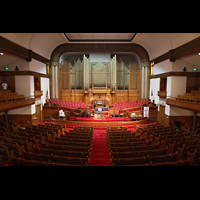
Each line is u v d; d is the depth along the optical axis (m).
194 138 8.09
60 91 19.25
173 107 13.58
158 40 14.30
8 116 13.50
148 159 5.07
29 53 12.69
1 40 9.26
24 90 13.07
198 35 9.54
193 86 13.27
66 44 18.38
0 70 12.76
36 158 5.34
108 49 18.62
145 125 11.33
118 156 5.59
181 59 12.59
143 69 18.81
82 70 18.97
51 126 10.66
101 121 13.59
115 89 18.69
